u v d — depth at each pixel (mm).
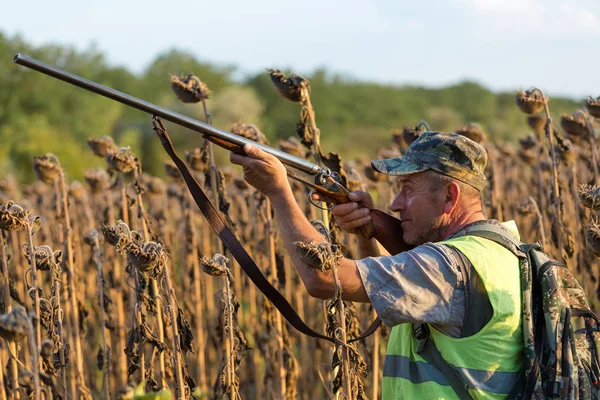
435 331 3336
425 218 3512
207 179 5223
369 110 76625
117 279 6367
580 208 6332
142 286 4172
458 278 3232
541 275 3279
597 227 4203
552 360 3160
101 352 5305
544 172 8156
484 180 3531
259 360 7402
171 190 7996
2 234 4664
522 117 32562
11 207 3861
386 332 5457
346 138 63094
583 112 5859
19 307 3059
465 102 80312
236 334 4203
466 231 3418
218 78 65812
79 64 52281
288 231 3398
